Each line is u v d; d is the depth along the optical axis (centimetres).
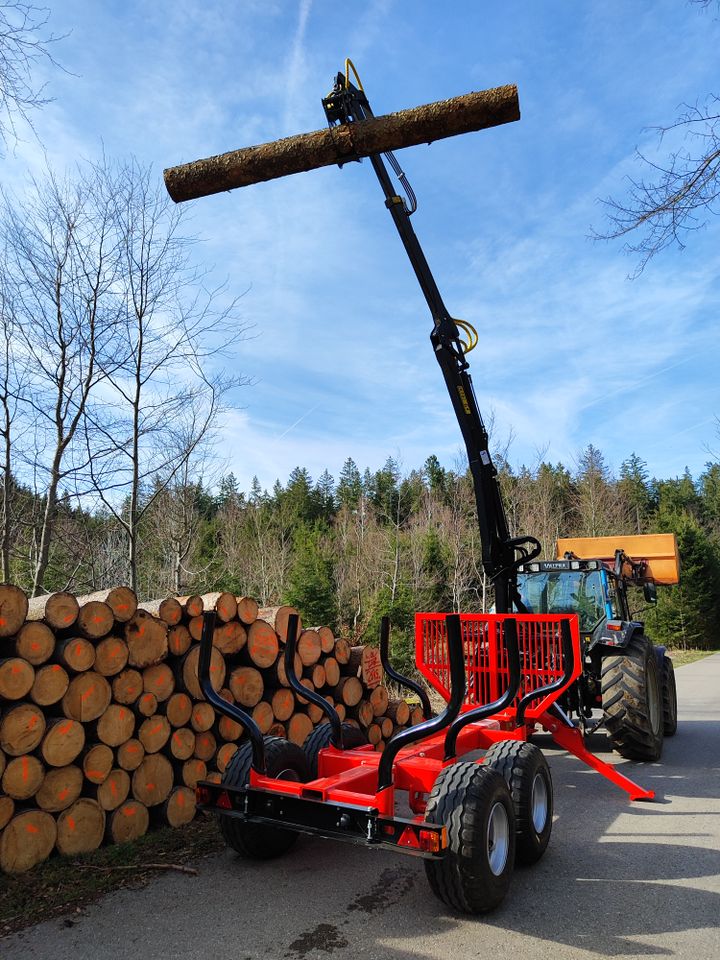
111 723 412
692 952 272
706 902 320
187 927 299
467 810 298
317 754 418
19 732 364
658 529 3097
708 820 449
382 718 661
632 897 326
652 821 449
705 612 2845
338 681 609
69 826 383
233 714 363
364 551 2262
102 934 292
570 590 714
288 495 5766
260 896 332
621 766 616
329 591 2012
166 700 450
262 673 547
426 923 301
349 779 354
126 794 417
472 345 555
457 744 425
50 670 384
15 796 360
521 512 2292
